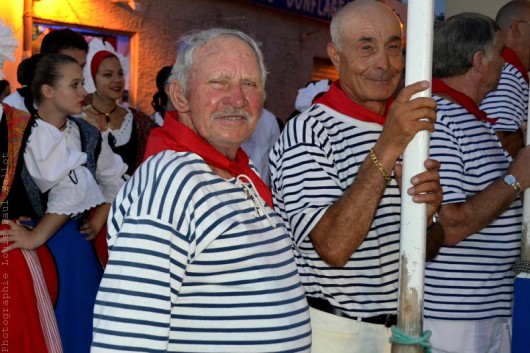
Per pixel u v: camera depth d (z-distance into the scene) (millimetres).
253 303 1927
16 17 6301
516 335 2645
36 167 3297
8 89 5258
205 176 1923
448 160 2895
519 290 2637
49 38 4668
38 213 3381
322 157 2566
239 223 1922
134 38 7449
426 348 2119
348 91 2730
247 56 2057
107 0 7094
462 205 2840
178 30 7883
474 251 2994
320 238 2443
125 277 1795
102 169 3805
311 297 2625
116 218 1910
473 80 3107
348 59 2697
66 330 3525
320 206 2516
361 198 2361
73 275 3559
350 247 2416
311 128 2596
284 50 9531
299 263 2648
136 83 7484
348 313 2582
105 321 1796
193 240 1860
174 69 2100
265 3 8867
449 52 3107
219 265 1893
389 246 2611
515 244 3080
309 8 9766
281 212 2674
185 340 1889
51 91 3645
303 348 2066
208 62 2025
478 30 3086
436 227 2814
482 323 3023
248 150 5367
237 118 2031
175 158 1914
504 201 2807
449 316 2980
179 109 2092
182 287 1881
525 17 4645
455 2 5641
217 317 1899
